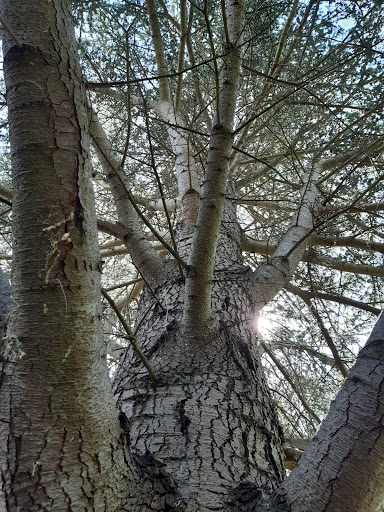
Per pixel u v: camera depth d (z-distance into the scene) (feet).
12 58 3.93
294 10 9.93
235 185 13.48
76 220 3.59
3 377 3.30
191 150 11.15
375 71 10.18
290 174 15.17
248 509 4.06
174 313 7.31
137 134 12.03
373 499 3.46
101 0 9.27
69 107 3.93
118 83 4.70
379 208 10.36
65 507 3.13
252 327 7.82
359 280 14.02
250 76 12.07
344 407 3.88
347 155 11.59
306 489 3.61
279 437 6.05
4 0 4.22
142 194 14.02
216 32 12.47
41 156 3.64
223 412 5.56
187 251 8.84
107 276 16.61
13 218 3.59
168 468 4.67
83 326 3.46
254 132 12.43
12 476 3.10
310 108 12.37
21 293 3.39
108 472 3.45
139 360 6.59
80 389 3.36
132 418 5.48
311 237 10.33
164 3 12.14
